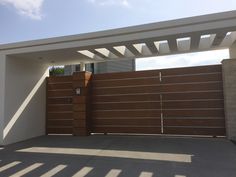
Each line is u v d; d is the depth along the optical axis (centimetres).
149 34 758
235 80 862
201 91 949
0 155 733
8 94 933
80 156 691
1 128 905
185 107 965
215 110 930
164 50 993
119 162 621
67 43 857
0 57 934
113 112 1055
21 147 846
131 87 1038
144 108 1017
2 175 550
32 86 1064
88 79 1067
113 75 1066
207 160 619
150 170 554
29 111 1040
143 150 741
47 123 1136
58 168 589
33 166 610
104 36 811
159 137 959
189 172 533
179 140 887
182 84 973
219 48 952
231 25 678
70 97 1116
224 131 916
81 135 1039
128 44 834
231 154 670
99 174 539
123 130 1039
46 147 832
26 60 1034
